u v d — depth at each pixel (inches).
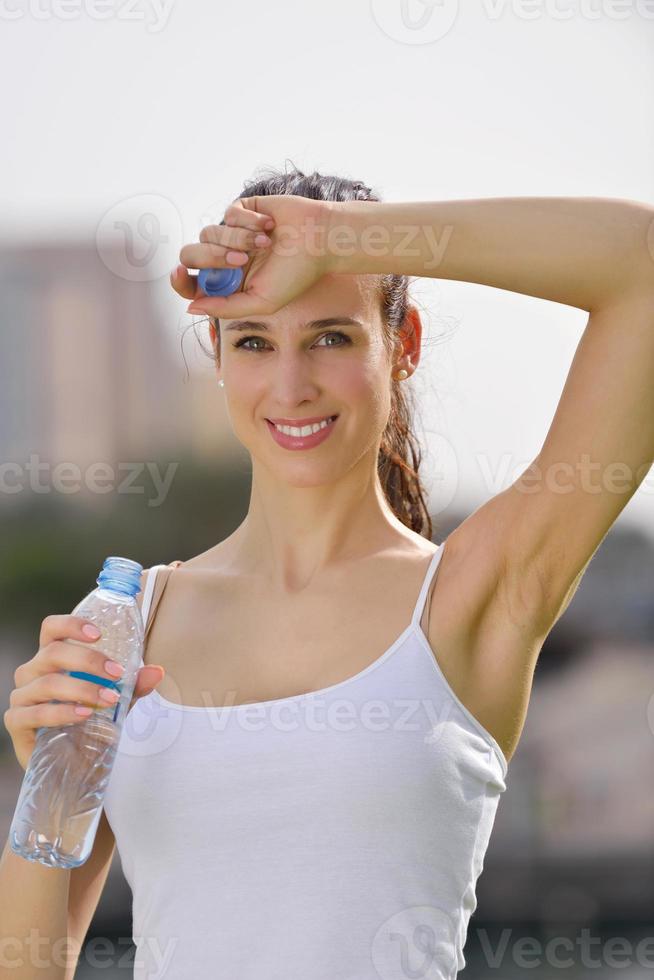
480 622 137.3
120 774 136.3
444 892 131.3
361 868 129.0
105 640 126.3
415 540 147.3
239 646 141.3
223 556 152.3
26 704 121.9
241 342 140.7
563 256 124.9
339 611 139.9
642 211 125.4
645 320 124.4
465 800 133.0
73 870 144.7
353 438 140.4
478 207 127.9
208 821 132.0
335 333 139.0
